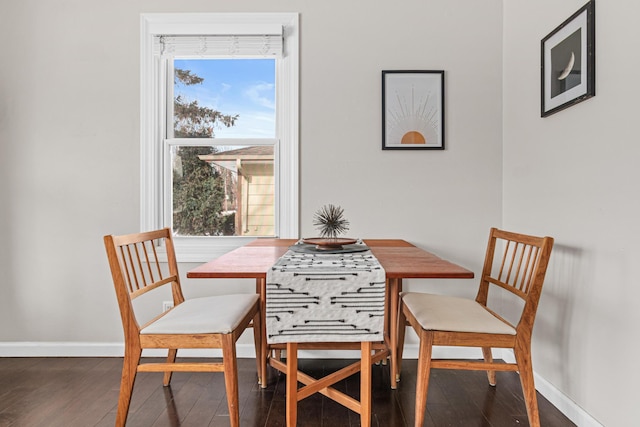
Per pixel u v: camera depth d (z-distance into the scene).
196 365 1.39
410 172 2.19
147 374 1.98
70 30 2.17
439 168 2.19
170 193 2.25
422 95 2.18
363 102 2.19
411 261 1.45
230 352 1.37
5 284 2.19
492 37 2.18
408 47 2.18
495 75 2.18
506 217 2.14
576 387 1.54
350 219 2.20
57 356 2.19
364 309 1.26
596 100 1.42
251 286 2.20
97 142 2.19
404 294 1.78
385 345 1.89
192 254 2.19
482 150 2.18
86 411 1.62
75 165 2.18
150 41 2.18
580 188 1.51
